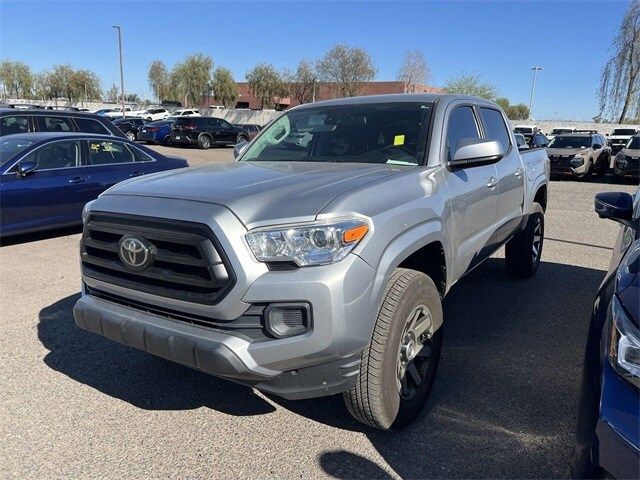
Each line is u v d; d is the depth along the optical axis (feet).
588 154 57.31
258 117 177.99
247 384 8.25
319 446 9.28
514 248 18.31
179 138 92.68
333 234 7.70
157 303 8.54
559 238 26.96
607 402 6.08
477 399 10.84
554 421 10.07
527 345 13.46
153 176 10.53
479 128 14.12
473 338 13.85
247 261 7.66
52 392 11.04
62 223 24.77
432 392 11.10
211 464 8.79
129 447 9.23
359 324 7.87
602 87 137.49
